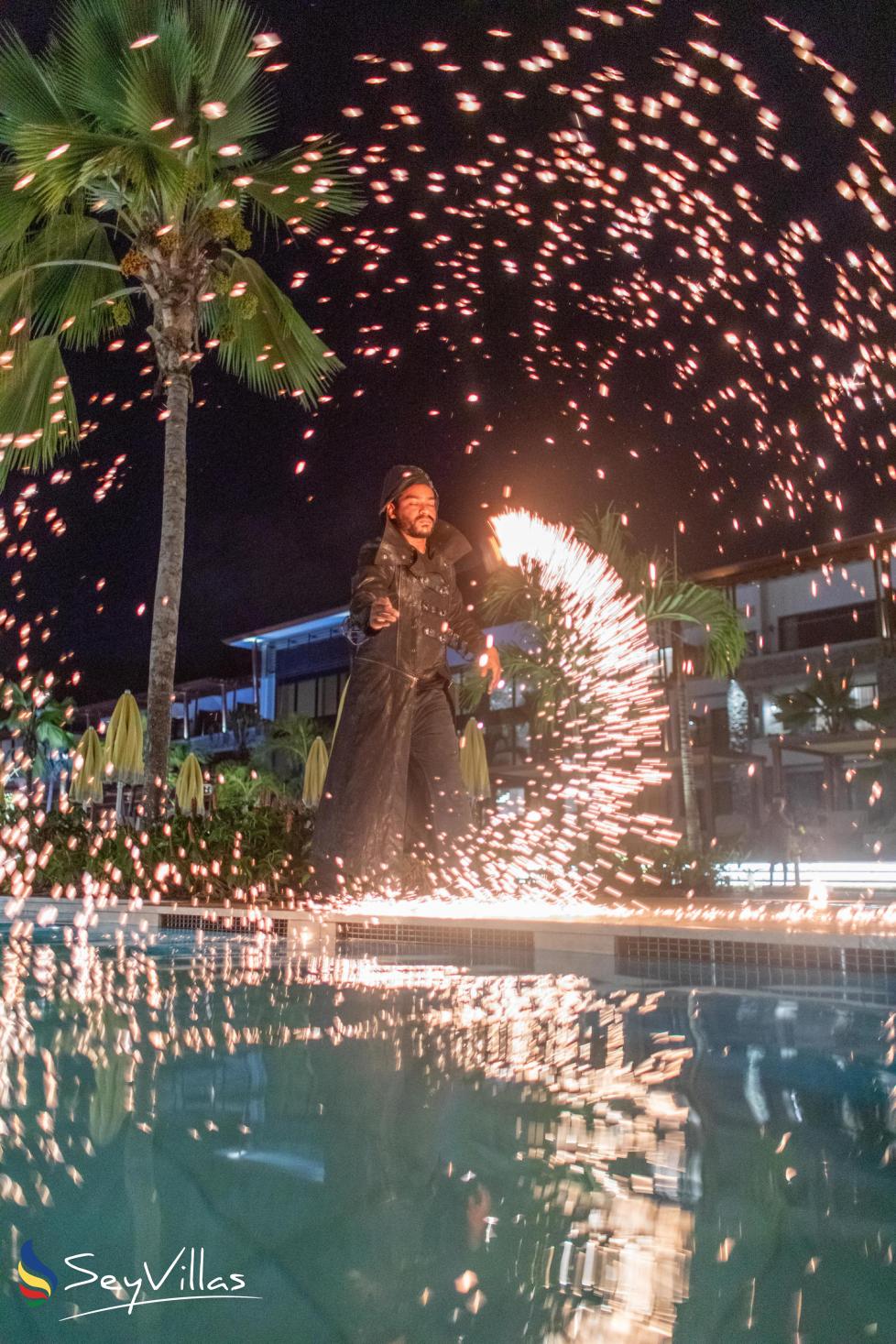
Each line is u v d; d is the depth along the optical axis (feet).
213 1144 6.61
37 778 95.96
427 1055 9.66
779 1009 12.70
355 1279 4.55
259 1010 12.64
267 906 25.96
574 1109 7.58
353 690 24.52
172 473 35.94
